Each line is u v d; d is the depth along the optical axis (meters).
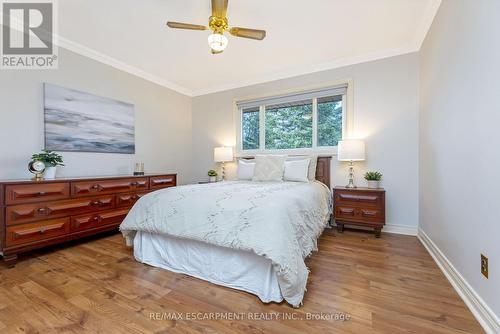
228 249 1.64
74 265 1.95
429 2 2.03
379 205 2.65
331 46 2.80
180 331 1.19
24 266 1.93
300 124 3.54
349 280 1.69
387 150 2.91
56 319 1.27
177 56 3.09
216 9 1.87
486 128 1.22
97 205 2.53
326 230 2.99
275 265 1.33
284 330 1.19
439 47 1.99
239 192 1.92
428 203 2.32
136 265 1.96
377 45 2.78
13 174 2.32
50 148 2.57
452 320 1.25
